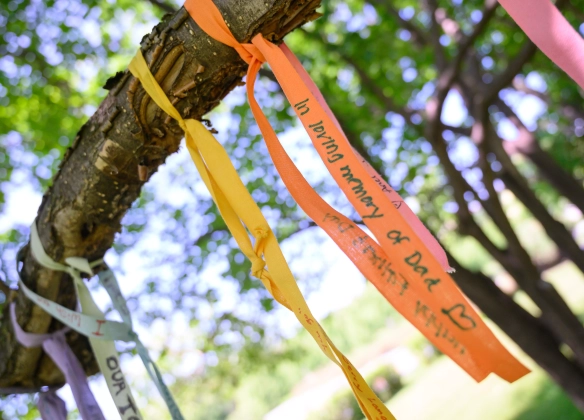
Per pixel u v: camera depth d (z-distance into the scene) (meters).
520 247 3.53
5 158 4.06
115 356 1.29
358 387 0.69
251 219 0.81
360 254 0.69
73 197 1.17
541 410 7.32
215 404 16.25
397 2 5.16
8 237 3.93
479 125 3.40
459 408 9.75
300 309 0.73
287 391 20.66
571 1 4.02
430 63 4.73
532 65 5.25
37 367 1.52
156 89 0.89
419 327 0.62
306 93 0.75
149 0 3.63
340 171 0.69
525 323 3.85
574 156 7.12
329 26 4.73
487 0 2.90
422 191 5.00
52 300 1.39
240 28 0.81
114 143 1.04
